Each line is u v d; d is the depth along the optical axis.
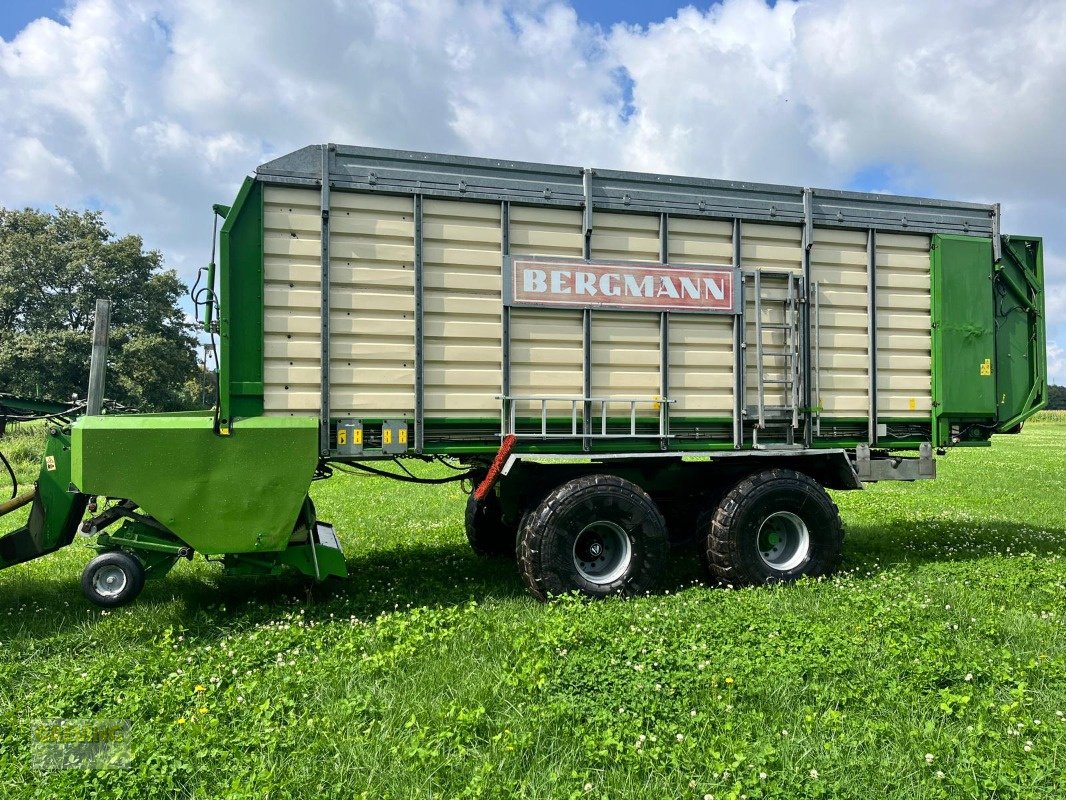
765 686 3.94
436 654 4.48
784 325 6.62
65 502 5.61
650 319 6.27
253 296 5.38
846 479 6.68
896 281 6.96
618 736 3.35
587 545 5.96
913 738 3.38
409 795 2.96
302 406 5.51
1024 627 5.00
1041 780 3.01
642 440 6.28
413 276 5.72
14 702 4.01
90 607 5.76
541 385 6.02
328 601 6.00
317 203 5.53
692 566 7.20
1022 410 7.36
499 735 3.34
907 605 5.26
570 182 6.05
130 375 44.72
